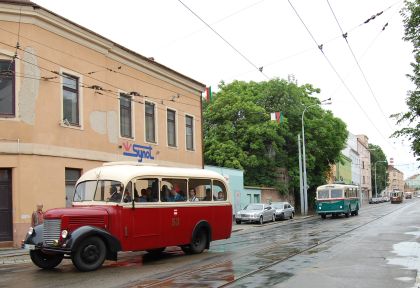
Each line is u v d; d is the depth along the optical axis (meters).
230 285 9.81
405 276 10.63
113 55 24.27
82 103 22.00
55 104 20.42
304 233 23.83
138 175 13.89
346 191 42.25
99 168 14.38
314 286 9.59
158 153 27.78
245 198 43.09
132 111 25.75
